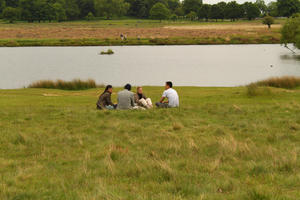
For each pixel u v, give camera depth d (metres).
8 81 51.12
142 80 52.03
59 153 10.33
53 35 141.12
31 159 9.72
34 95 27.33
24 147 10.94
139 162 8.90
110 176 7.96
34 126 14.37
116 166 8.70
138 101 18.59
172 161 9.10
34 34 145.50
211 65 67.88
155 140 11.92
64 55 85.44
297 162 8.59
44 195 6.68
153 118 15.91
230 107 18.80
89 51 95.19
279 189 6.72
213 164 8.59
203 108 18.59
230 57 80.56
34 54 87.62
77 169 8.58
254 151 9.88
